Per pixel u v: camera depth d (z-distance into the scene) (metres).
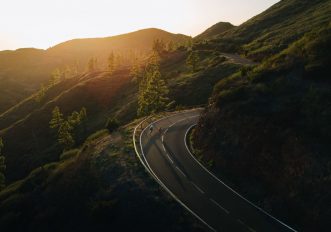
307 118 32.28
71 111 124.75
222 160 37.81
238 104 38.97
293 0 162.50
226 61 97.94
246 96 39.78
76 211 34.34
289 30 110.50
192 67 105.44
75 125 91.38
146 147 45.84
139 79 132.38
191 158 42.06
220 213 29.59
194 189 33.91
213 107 43.22
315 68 37.19
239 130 37.00
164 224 28.72
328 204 25.70
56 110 93.19
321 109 32.16
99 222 30.72
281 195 29.92
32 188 44.53
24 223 36.72
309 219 26.61
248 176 34.31
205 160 40.56
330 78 35.84
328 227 24.88
